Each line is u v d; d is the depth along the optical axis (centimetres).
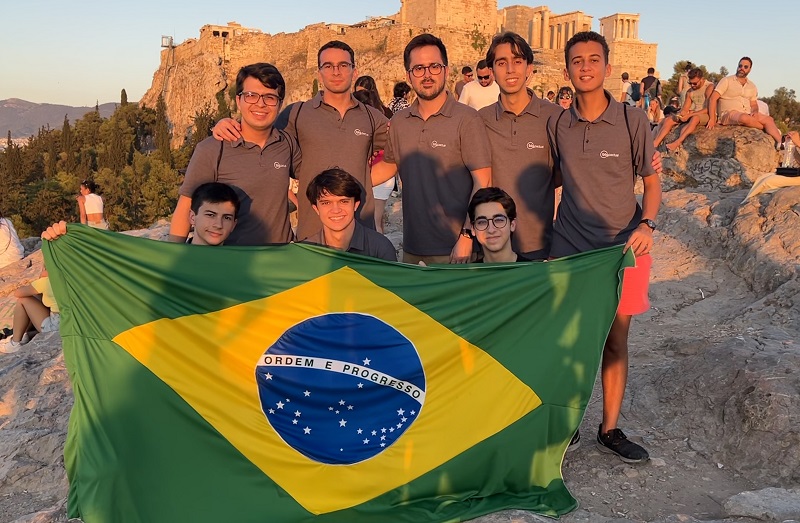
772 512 387
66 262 411
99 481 382
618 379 467
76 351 407
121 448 393
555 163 496
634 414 536
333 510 390
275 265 427
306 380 415
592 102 455
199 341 412
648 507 417
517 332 430
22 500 476
